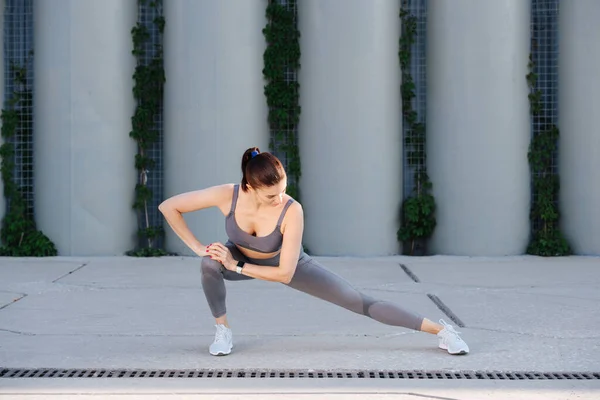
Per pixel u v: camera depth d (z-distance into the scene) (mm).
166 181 9586
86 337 4711
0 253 9422
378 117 9320
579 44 9352
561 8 9523
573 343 4516
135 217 9672
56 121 9375
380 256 9367
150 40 9766
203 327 5039
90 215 9383
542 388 3541
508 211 9312
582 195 9375
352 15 9258
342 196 9312
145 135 9562
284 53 9484
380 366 3973
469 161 9281
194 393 3455
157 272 7977
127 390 3510
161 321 5250
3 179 9617
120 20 9484
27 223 9508
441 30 9406
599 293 6488
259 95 9484
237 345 4484
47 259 9117
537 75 9477
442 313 5574
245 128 9359
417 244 9602
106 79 9391
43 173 9477
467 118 9273
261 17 9523
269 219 3887
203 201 3984
